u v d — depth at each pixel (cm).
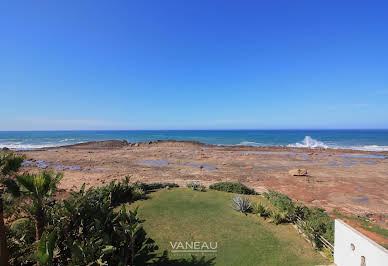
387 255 439
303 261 657
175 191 1464
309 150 4538
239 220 986
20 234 570
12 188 465
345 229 580
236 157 3509
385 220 1088
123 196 1275
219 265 641
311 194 1552
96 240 541
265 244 770
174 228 895
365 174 2245
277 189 1686
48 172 566
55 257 508
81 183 1781
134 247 607
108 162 2980
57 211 571
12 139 8500
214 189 1518
